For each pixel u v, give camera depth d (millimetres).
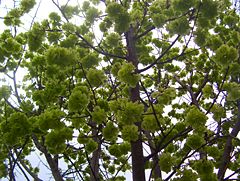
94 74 5082
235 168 7312
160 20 5578
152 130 5223
